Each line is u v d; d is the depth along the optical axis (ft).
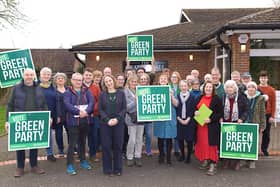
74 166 24.41
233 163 24.26
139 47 31.50
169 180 21.54
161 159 25.26
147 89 23.65
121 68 58.18
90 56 58.95
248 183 21.01
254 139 22.82
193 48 55.01
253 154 22.90
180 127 24.75
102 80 24.41
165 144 26.32
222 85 26.23
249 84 24.34
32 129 21.77
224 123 23.06
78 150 25.23
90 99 23.09
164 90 23.80
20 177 22.04
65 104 22.38
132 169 23.86
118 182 21.16
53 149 29.63
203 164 23.90
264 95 25.12
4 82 25.39
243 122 23.25
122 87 23.72
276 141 32.04
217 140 23.04
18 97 21.85
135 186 20.48
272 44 41.47
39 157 26.96
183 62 56.85
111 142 22.44
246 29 38.88
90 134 25.67
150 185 20.63
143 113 23.63
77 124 22.58
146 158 26.73
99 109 22.40
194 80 25.39
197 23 67.51
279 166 24.54
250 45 41.39
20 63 25.61
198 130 23.36
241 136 22.94
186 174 22.76
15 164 25.07
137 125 24.44
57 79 24.86
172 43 55.62
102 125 22.26
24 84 22.20
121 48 56.34
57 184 20.77
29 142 21.76
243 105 23.27
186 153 27.86
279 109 39.78
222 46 43.96
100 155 27.53
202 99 23.45
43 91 24.43
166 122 24.39
